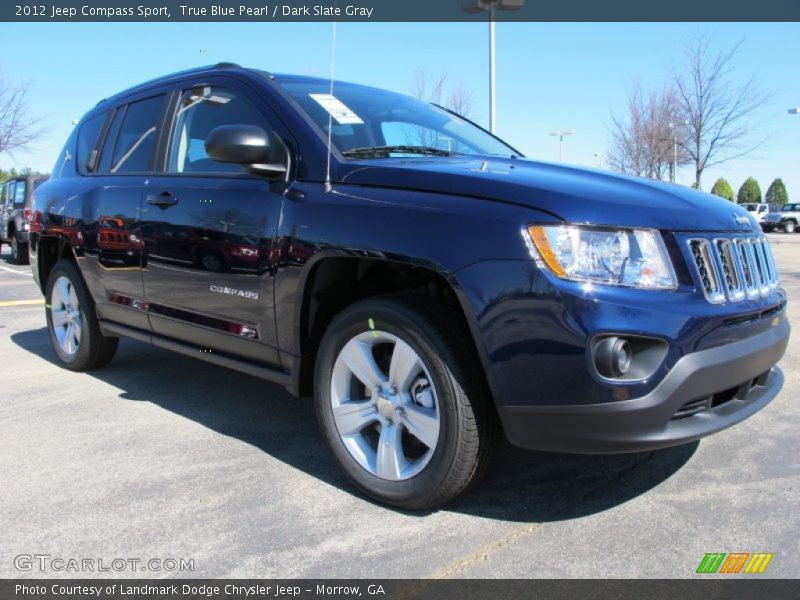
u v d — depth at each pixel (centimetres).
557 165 297
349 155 300
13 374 477
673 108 2631
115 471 304
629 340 220
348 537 245
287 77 351
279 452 327
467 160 307
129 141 418
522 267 225
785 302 296
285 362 302
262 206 302
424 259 242
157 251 361
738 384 247
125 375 472
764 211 4128
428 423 253
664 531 247
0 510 267
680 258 235
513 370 229
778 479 290
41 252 498
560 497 276
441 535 246
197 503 273
